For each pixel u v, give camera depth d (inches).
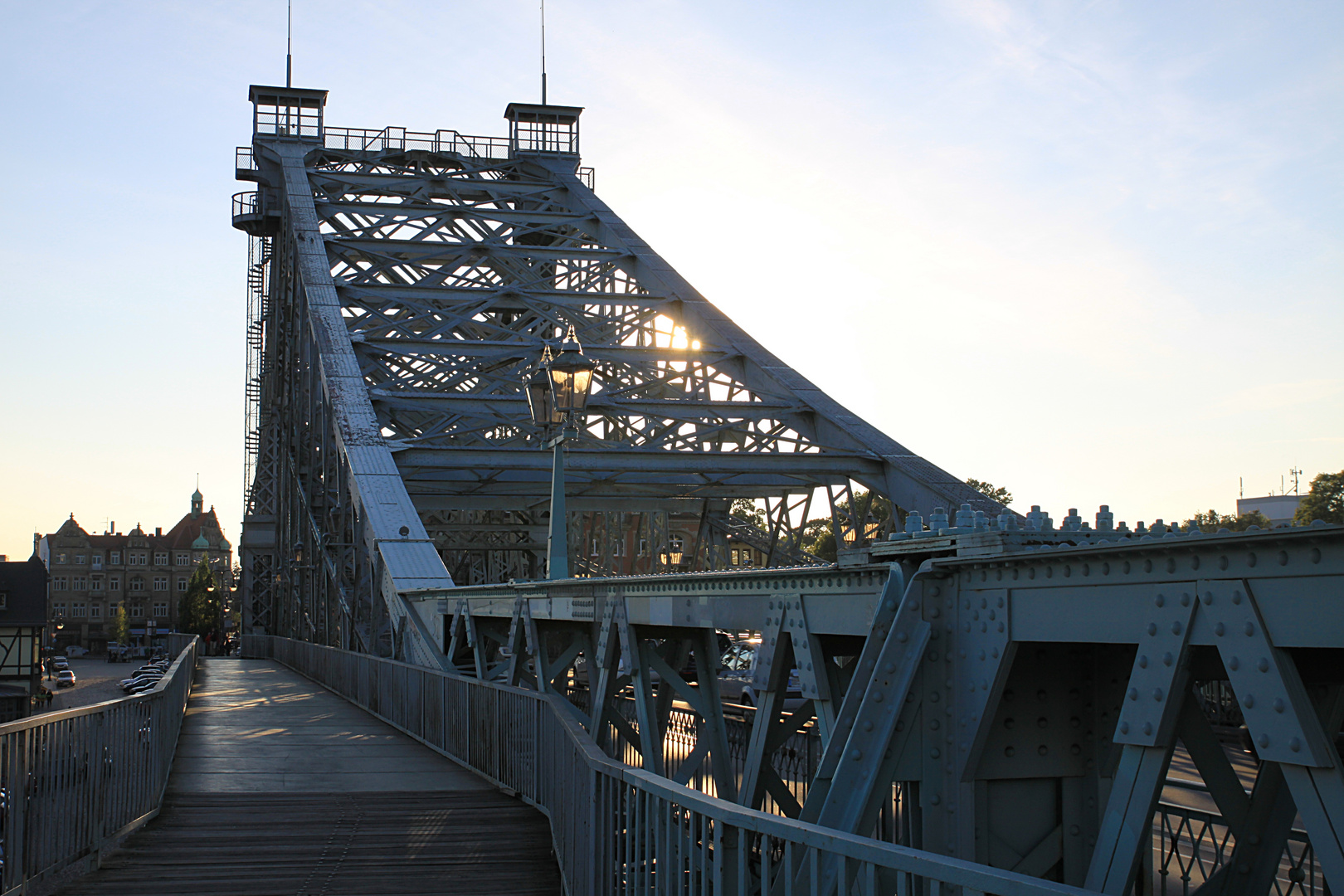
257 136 1991.9
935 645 215.8
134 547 7244.1
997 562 200.5
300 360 1739.7
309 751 637.9
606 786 253.1
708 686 338.6
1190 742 178.2
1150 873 223.6
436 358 1496.1
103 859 369.7
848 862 202.2
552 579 535.5
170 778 531.8
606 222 1777.8
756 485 1215.6
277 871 357.4
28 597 2581.2
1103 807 212.1
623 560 1588.3
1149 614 169.5
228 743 671.8
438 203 1840.6
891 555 227.5
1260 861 182.7
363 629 1000.2
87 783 352.5
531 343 1285.7
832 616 251.1
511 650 540.7
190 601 5767.7
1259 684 151.4
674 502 1352.1
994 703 201.8
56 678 4057.6
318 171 1889.8
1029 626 193.9
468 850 386.0
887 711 210.7
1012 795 211.9
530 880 348.5
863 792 205.0
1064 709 215.2
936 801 211.6
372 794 487.8
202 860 370.0
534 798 450.6
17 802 298.2
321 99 2028.8
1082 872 210.7
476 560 1941.4
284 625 2183.8
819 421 1178.0
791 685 908.6
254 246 2974.9
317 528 1528.1
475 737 552.7
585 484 1264.8
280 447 2281.0
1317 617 144.3
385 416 1177.4
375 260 1632.6
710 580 309.1
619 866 243.4
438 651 745.0
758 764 277.7
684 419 1162.6
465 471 1118.4
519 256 1635.1
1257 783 182.9
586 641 483.8
